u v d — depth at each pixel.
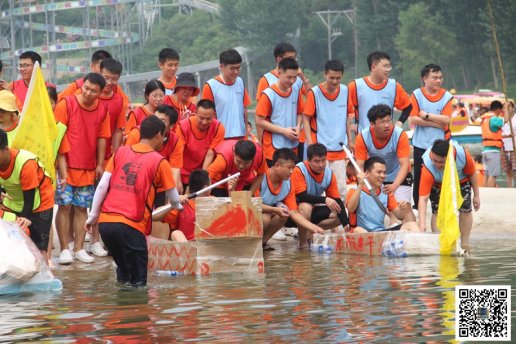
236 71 14.02
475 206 12.68
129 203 9.77
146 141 9.99
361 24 90.50
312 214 13.39
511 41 71.06
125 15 127.00
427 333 7.18
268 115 14.04
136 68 118.19
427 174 12.72
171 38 119.94
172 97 13.88
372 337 7.07
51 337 7.27
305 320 7.68
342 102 14.34
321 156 13.05
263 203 13.00
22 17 113.00
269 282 9.78
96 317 8.00
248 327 7.46
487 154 22.89
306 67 104.62
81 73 125.69
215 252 10.59
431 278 9.73
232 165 12.40
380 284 9.41
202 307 8.35
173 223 11.64
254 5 100.00
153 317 7.94
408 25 79.38
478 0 74.88
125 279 10.09
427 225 15.06
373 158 13.06
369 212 12.99
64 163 11.92
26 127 11.20
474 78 79.62
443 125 14.54
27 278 9.34
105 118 12.46
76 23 137.75
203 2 123.94
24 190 10.10
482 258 11.34
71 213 13.24
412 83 84.38
